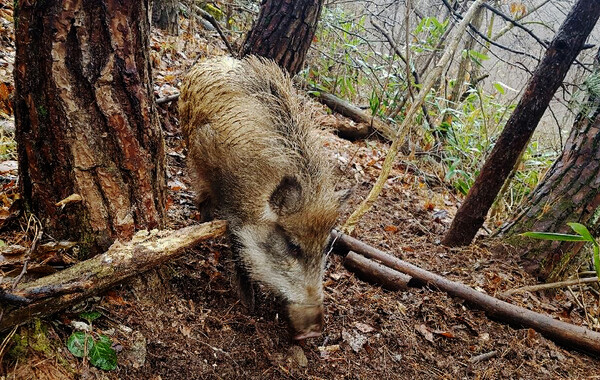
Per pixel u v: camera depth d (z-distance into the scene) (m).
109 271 0.91
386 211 2.01
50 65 0.88
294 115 1.24
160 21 3.00
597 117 1.66
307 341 1.19
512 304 1.43
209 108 1.26
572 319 1.54
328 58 3.15
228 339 1.10
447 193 2.45
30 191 1.00
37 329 0.85
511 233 1.79
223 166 1.22
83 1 0.86
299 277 1.13
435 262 1.69
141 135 1.00
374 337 1.25
